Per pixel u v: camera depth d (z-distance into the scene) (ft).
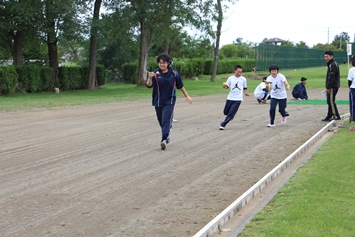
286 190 23.72
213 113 62.80
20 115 64.34
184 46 232.12
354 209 20.01
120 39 148.77
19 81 113.39
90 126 50.70
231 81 46.80
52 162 32.01
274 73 47.83
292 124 49.98
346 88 116.47
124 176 28.09
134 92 118.83
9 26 112.78
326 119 51.96
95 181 26.89
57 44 129.49
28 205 22.56
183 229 19.27
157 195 24.17
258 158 32.96
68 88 129.08
